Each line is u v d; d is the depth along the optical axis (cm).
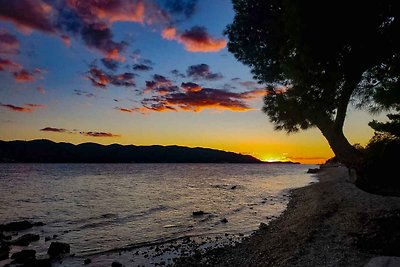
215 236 1834
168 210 3033
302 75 835
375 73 898
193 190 5319
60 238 1892
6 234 2006
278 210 2750
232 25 1189
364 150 849
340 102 830
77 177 9819
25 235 1842
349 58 798
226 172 14412
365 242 943
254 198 3884
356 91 935
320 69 823
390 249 853
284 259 1070
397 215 980
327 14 726
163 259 1398
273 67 1095
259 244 1461
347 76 812
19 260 1346
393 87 804
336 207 1930
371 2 704
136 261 1380
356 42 769
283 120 951
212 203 3491
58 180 8369
